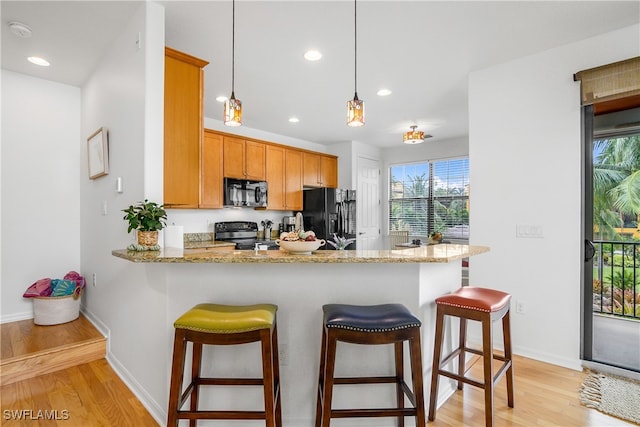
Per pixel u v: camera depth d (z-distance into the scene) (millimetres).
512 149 2809
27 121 3203
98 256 2939
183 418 1465
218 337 1466
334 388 1826
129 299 2271
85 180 3334
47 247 3311
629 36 2320
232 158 4352
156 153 2109
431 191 5953
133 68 2221
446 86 3406
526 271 2715
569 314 2521
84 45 2625
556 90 2611
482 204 2953
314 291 1844
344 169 5914
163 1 2072
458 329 2299
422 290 1879
